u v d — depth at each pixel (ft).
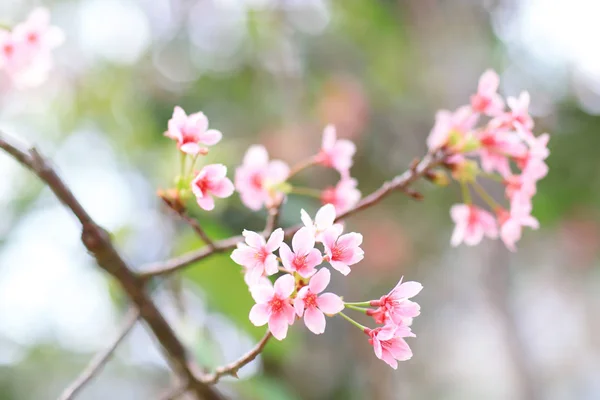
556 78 8.18
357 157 8.23
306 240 3.18
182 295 4.77
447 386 10.76
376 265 8.47
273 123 7.76
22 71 3.82
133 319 3.65
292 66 8.09
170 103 7.50
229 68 7.81
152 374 7.96
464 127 3.73
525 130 3.65
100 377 8.38
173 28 7.80
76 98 7.43
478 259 8.61
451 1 8.54
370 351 7.53
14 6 7.36
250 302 4.51
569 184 7.85
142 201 6.68
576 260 9.82
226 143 6.08
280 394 4.48
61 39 3.84
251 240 3.22
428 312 10.57
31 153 3.52
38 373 7.92
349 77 8.34
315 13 8.36
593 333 12.32
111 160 7.11
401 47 8.46
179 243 4.53
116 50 7.64
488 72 3.74
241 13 7.85
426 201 8.34
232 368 3.30
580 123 7.95
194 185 3.34
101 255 3.58
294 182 7.66
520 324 9.05
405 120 8.50
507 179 3.72
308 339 7.06
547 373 12.02
